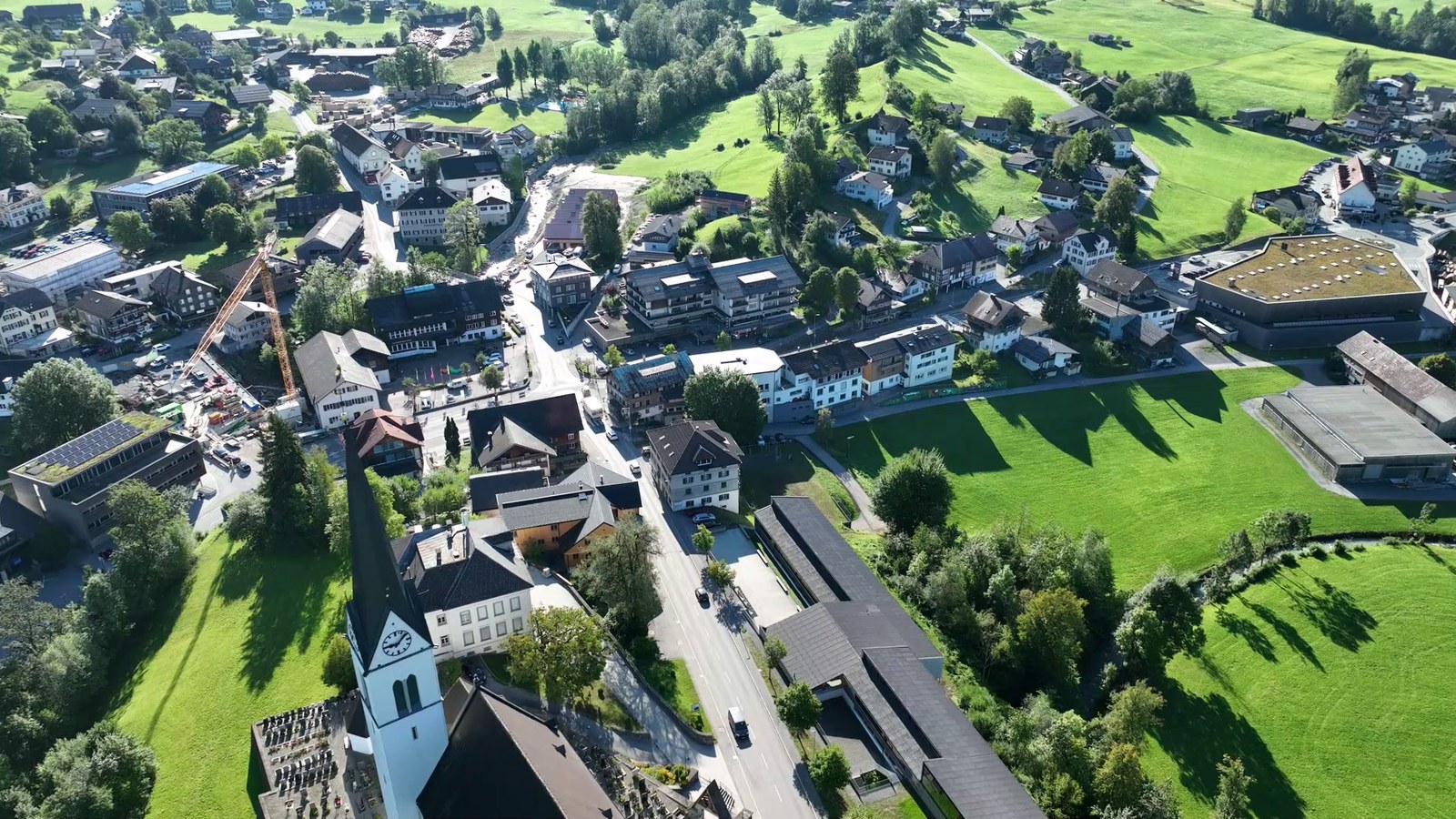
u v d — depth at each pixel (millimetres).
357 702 114000
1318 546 165250
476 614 120375
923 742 112125
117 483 169125
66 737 122562
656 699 119562
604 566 127250
